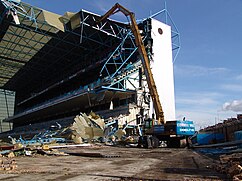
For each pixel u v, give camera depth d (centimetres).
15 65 8550
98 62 6631
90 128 4272
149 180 919
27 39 6506
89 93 5703
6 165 1373
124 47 6169
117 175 1034
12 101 11975
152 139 3347
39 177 979
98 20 5506
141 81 5603
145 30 5756
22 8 4978
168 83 5819
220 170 1120
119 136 4416
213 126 4375
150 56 5569
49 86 9750
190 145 3497
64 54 7531
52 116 9956
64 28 5569
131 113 5138
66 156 2145
